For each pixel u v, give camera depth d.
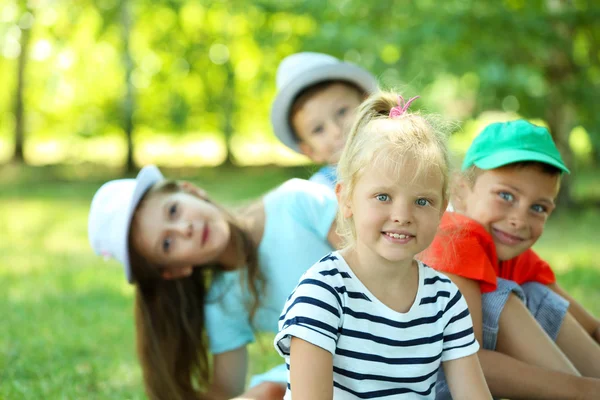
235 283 2.98
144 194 2.91
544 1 8.04
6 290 5.67
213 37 14.86
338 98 3.42
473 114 8.35
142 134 17.11
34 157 18.12
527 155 2.25
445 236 2.27
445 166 1.91
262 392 2.65
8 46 16.27
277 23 11.36
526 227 2.29
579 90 8.32
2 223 9.55
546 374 2.17
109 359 3.90
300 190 2.93
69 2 14.85
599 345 2.60
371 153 1.86
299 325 1.81
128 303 5.24
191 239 2.80
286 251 2.88
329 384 1.80
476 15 8.00
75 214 10.31
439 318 1.92
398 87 2.56
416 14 8.21
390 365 1.86
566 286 5.29
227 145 16.19
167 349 3.02
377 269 1.88
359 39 8.23
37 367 3.70
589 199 10.35
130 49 14.65
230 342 3.07
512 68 8.16
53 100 16.88
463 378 1.94
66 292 5.60
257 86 12.71
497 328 2.27
